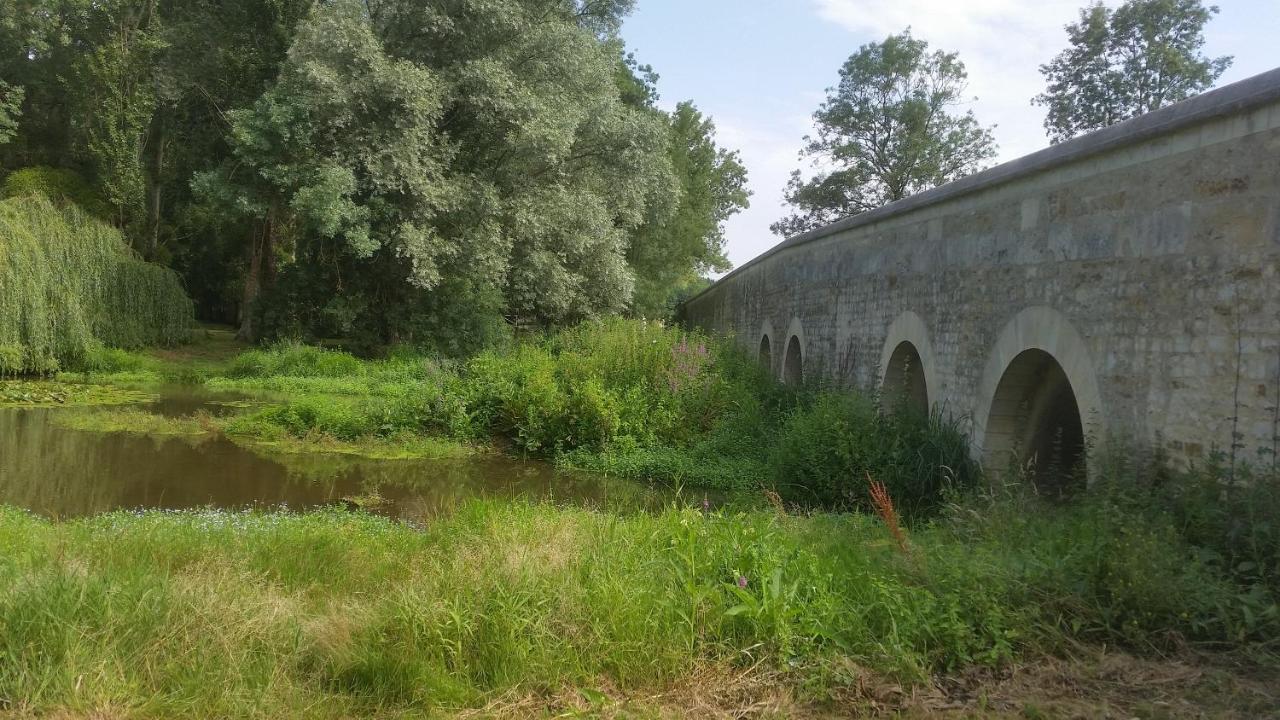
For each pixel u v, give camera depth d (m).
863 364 11.76
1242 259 5.05
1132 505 5.28
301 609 4.09
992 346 8.03
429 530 6.38
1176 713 3.11
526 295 22.28
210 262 29.98
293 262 23.80
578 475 10.96
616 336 15.38
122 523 6.21
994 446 8.05
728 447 11.94
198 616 3.63
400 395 14.59
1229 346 5.12
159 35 23.06
